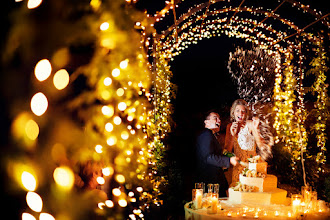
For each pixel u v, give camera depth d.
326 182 6.72
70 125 1.21
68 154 1.23
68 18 1.18
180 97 9.73
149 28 3.66
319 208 3.94
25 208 1.05
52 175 1.12
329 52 7.30
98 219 1.71
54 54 1.08
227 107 9.48
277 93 8.39
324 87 7.54
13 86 1.04
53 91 1.08
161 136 7.21
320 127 7.79
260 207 4.11
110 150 2.23
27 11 1.06
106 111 1.61
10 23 1.05
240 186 4.41
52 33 1.08
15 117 1.02
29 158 1.06
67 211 1.22
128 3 2.09
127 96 3.43
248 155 5.44
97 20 1.45
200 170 5.01
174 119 8.90
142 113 5.98
